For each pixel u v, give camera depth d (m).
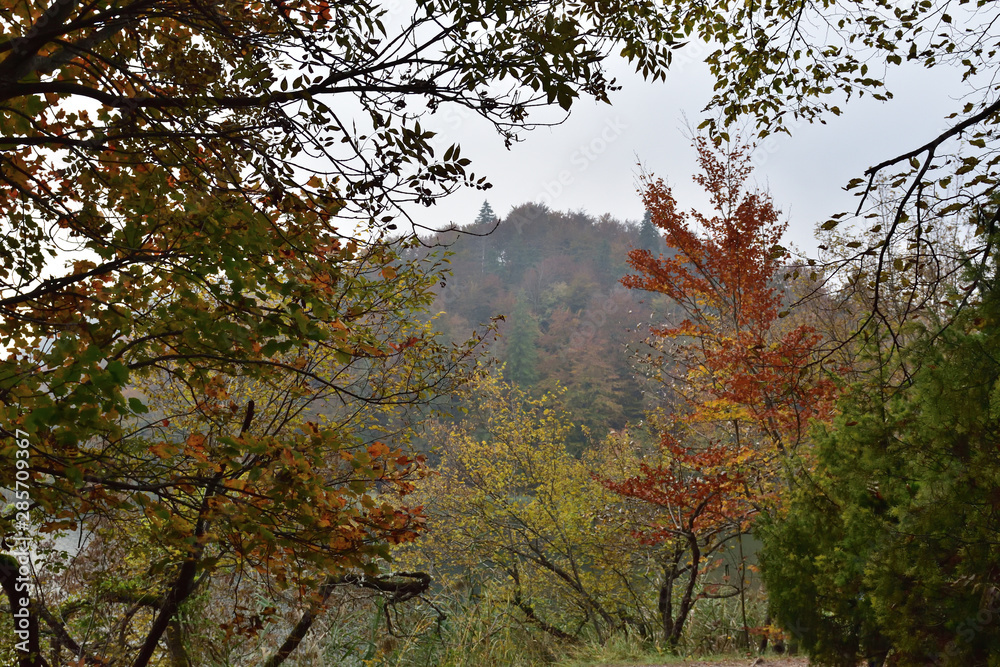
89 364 2.60
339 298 5.04
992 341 4.36
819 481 6.05
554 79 3.13
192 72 3.65
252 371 3.83
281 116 3.14
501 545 13.16
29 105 3.40
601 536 12.45
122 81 3.70
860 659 5.79
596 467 13.91
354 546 3.74
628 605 12.54
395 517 3.96
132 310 3.59
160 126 3.28
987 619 4.44
